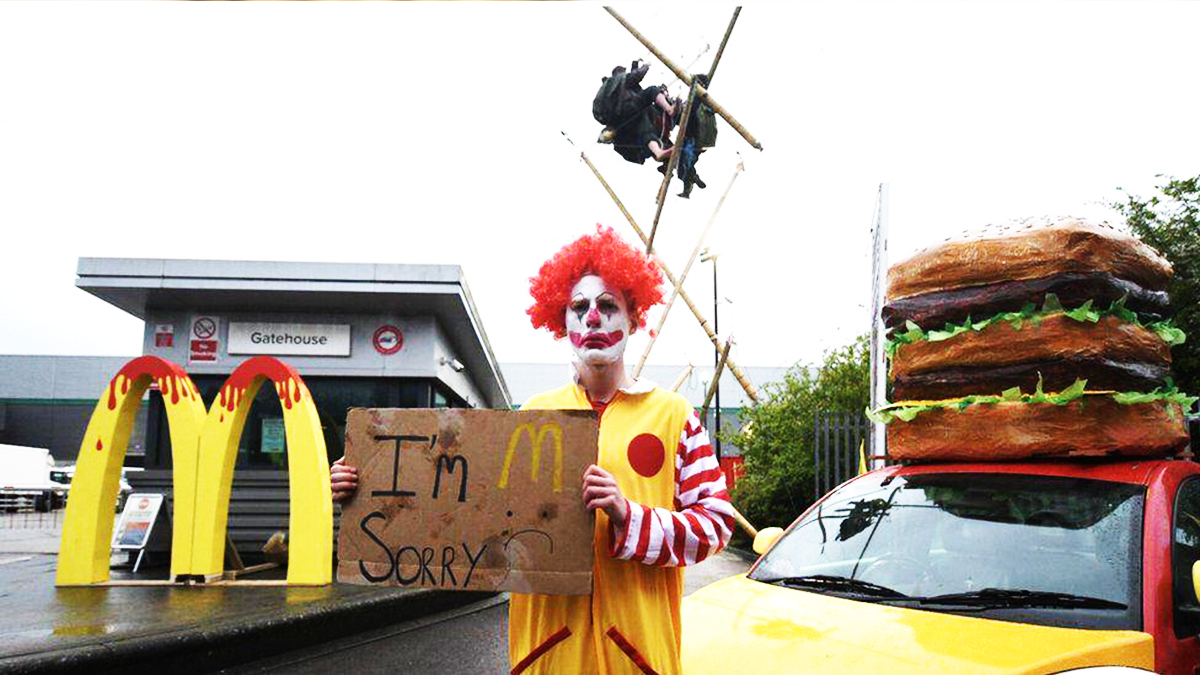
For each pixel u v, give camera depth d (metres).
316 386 12.53
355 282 11.27
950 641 2.68
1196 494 3.46
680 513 2.31
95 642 5.22
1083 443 3.40
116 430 8.28
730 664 2.78
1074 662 2.50
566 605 2.38
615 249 2.59
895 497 3.78
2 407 48.28
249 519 10.55
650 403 2.54
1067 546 3.12
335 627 6.69
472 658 6.07
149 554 10.03
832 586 3.41
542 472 2.35
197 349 12.20
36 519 24.58
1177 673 2.73
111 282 11.05
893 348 4.00
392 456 2.46
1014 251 3.54
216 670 5.67
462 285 11.59
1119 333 3.42
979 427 3.62
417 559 2.39
